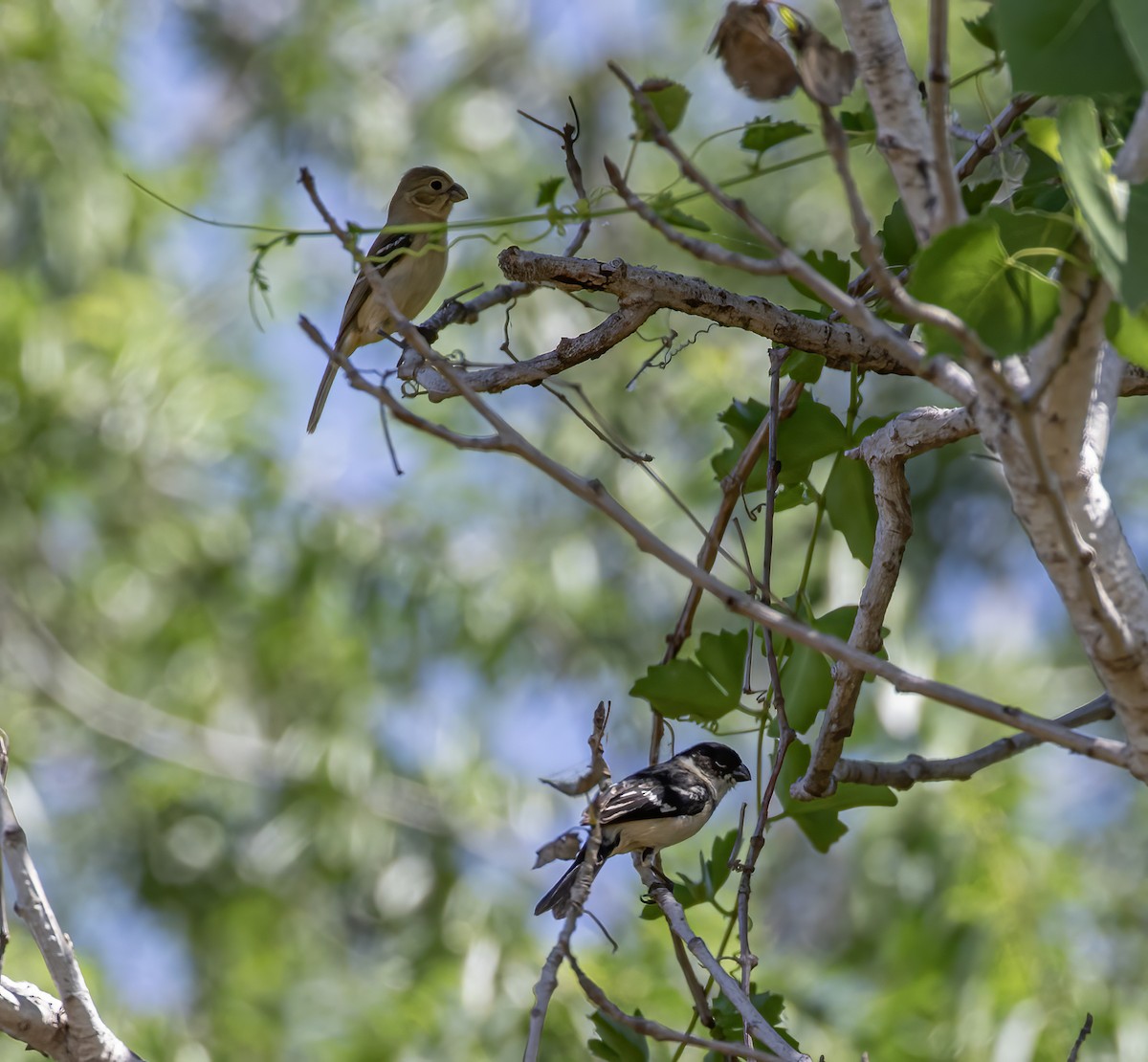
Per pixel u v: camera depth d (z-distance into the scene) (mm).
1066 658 14828
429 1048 11930
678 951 5754
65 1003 4512
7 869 4555
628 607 15258
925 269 3393
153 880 15492
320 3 16859
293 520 14984
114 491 14859
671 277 5578
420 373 6395
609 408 14758
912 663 11742
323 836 14375
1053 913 10750
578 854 7438
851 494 5941
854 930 12680
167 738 15594
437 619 14688
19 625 15484
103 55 14852
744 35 3406
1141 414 14719
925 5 13398
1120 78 3477
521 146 16766
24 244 14586
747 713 5902
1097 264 3223
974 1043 10148
